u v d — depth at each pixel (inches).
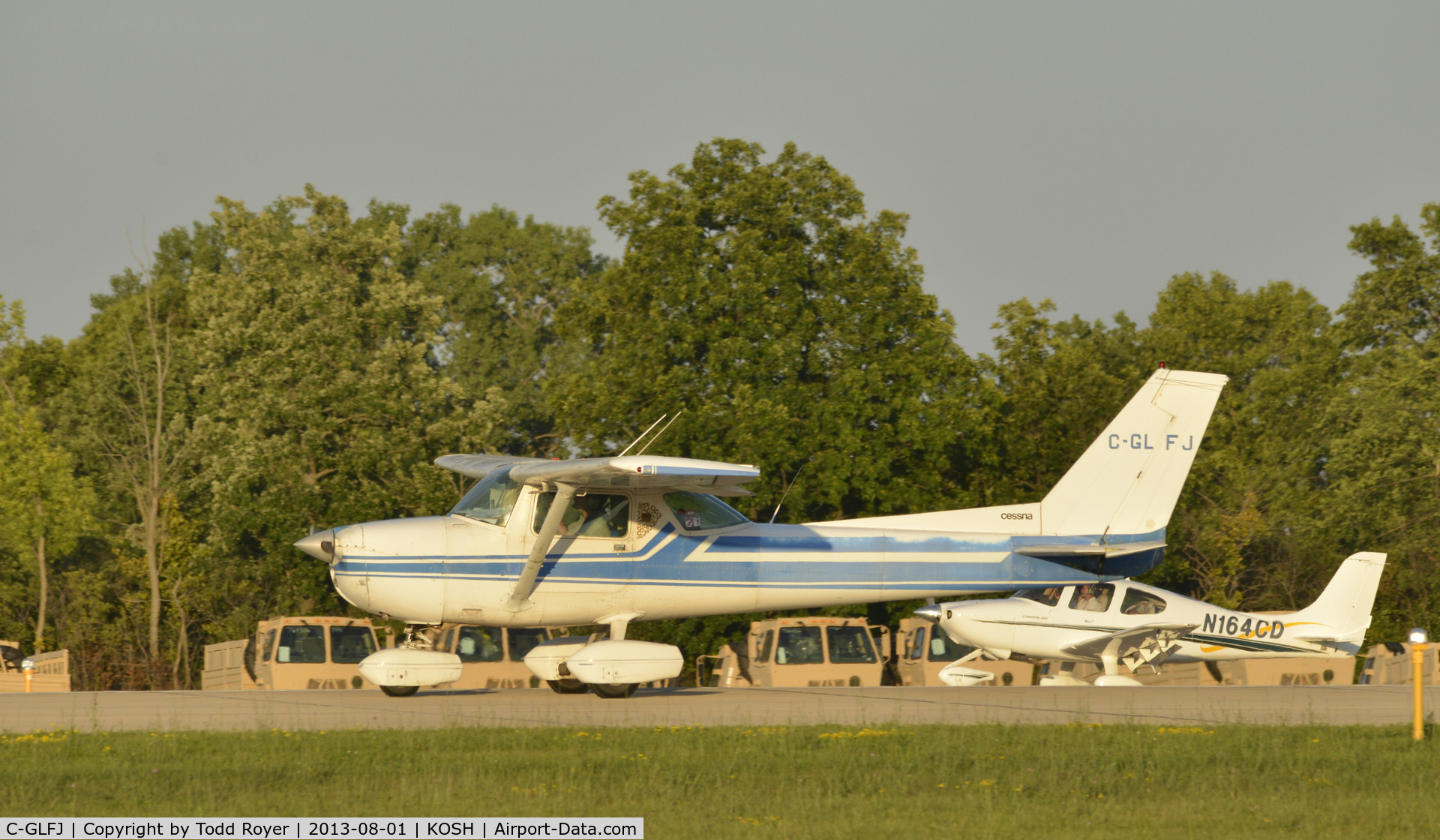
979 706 1929.1
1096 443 2271.2
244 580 5152.6
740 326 4429.1
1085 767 1354.6
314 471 5113.2
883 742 1513.3
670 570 2041.1
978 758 1409.9
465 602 1967.3
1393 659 3139.8
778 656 3014.3
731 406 4261.8
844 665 3046.3
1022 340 5383.9
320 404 5054.1
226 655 3211.1
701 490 1984.5
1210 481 5246.1
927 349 4458.7
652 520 2037.4
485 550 1974.7
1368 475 4633.4
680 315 4434.1
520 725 1667.1
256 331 5221.5
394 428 5246.1
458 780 1268.5
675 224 4522.6
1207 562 4753.9
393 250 6560.0
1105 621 2566.4
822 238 4633.4
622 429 4441.4
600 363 4616.1
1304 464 5093.5
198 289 6545.3
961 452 4731.8
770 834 1069.8
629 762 1358.3
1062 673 2743.6
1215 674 3065.9
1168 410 2292.1
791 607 2110.0
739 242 4466.0
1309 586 4776.1
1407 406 4707.2
